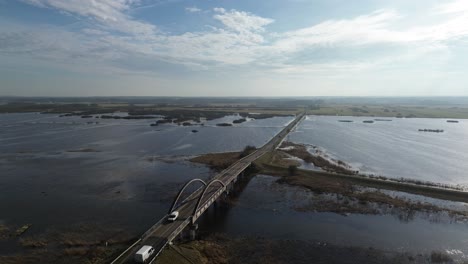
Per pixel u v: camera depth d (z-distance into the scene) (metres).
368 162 97.00
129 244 41.81
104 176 77.50
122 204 58.06
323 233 47.78
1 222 49.25
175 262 36.31
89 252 39.84
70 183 71.06
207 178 77.00
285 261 39.56
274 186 72.56
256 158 95.50
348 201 62.12
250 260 39.62
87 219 50.81
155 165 90.50
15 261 37.72
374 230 49.06
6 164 88.62
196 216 47.62
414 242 45.16
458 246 44.03
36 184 69.88
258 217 54.00
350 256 41.00
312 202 61.59
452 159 101.06
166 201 59.97
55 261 37.91
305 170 83.38
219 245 43.41
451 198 63.59
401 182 72.81
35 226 47.94
